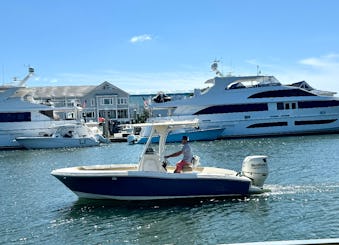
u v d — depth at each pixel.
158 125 17.69
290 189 19.20
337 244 6.36
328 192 18.45
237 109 61.62
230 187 17.30
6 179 28.56
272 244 6.32
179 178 16.81
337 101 62.25
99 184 16.91
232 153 39.84
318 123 62.06
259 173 18.00
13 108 61.31
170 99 65.44
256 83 63.28
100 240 13.07
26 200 20.03
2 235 14.14
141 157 17.42
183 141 18.16
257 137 61.44
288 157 34.31
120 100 96.81
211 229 13.68
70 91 100.56
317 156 34.31
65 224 15.02
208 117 61.56
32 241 13.38
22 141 58.41
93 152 50.78
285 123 61.75
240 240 12.59
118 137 75.00
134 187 16.83
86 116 95.19
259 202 16.81
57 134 60.19
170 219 14.90
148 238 13.06
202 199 17.23
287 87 61.81
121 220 15.04
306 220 14.26
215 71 63.00
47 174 30.56
